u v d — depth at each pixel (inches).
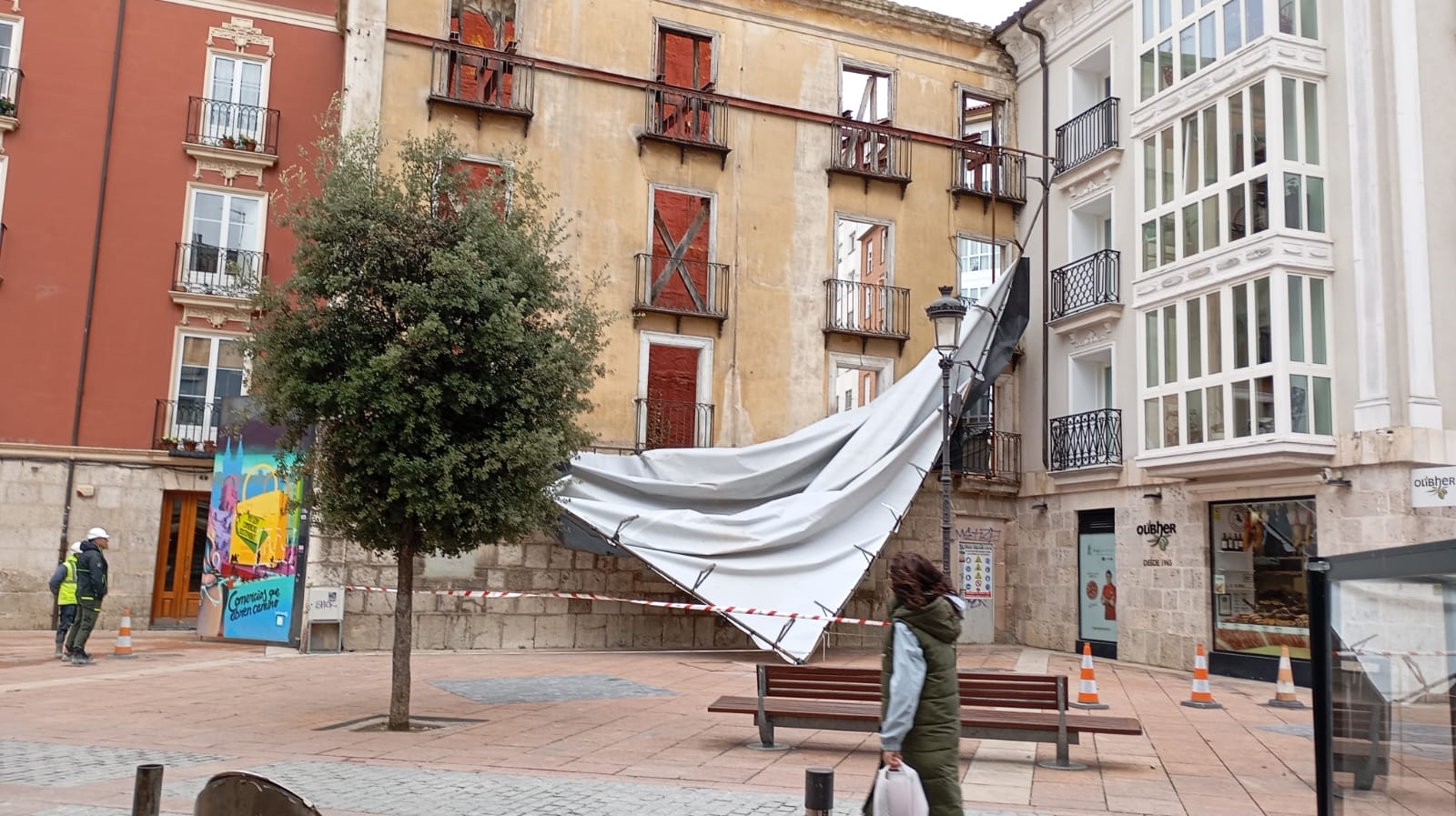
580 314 408.8
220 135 844.0
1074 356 807.7
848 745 352.8
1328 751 193.0
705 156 800.3
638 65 791.1
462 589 681.0
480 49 736.3
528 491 388.8
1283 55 604.7
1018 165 900.0
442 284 370.3
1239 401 610.2
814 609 626.8
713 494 689.6
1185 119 679.7
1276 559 619.8
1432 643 162.9
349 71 707.4
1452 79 586.9
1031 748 366.9
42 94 802.2
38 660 573.0
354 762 307.9
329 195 380.5
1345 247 588.4
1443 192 572.7
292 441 390.0
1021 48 904.9
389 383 358.6
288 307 380.5
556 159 756.0
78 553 570.3
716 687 511.2
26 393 777.6
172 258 824.3
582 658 645.3
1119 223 769.6
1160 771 324.2
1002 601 855.1
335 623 642.2
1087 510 784.3
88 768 291.7
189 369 823.1
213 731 358.9
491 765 307.7
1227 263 625.6
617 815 246.8
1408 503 540.7
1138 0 735.7
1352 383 577.3
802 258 821.2
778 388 799.7
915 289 853.2
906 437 725.3
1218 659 647.1
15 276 782.5
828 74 852.0
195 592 814.5
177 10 844.0
